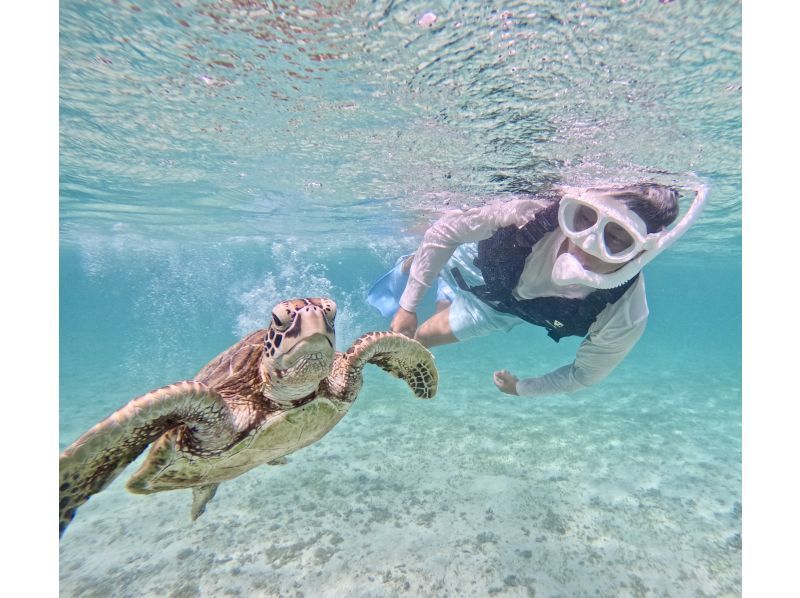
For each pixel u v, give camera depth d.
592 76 1.03
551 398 3.08
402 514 1.46
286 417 0.72
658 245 0.84
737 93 1.05
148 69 1.13
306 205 3.00
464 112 1.25
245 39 0.98
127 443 0.61
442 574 1.19
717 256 6.29
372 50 1.00
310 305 0.64
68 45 1.03
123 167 2.13
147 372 4.60
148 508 1.54
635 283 0.96
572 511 1.49
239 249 6.23
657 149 1.40
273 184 2.35
